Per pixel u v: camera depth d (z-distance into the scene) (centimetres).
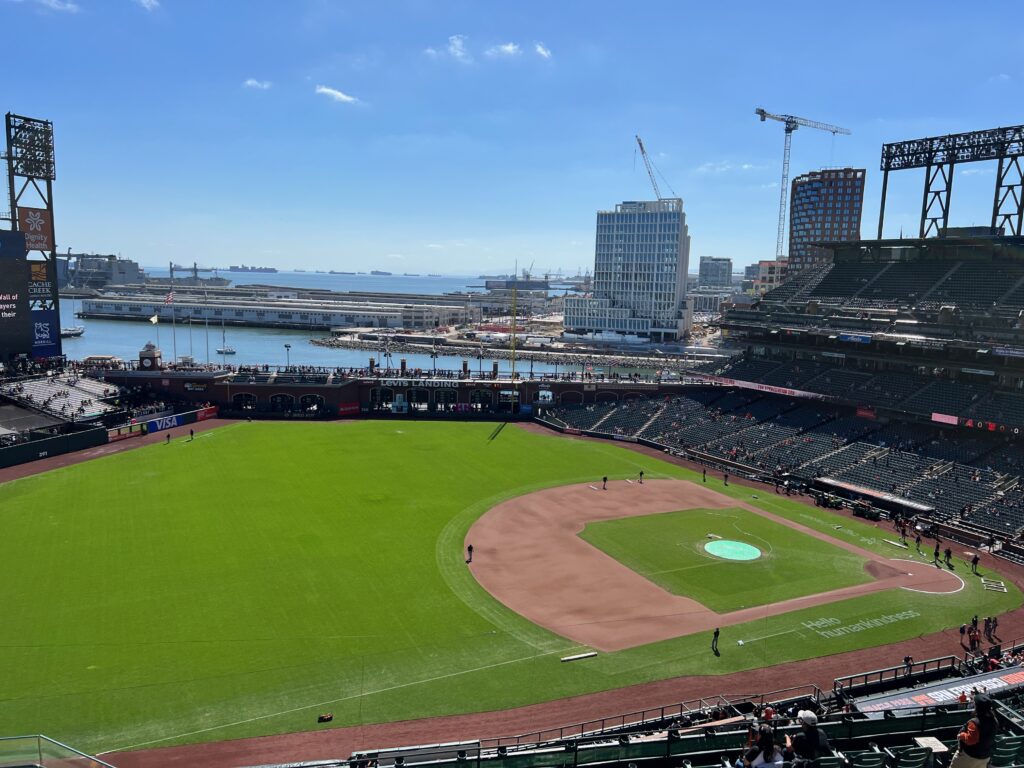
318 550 6197
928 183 10312
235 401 12762
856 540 6856
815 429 10025
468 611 5166
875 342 10188
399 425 12050
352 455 9700
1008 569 6216
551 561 6141
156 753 3522
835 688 4097
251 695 4044
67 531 6462
